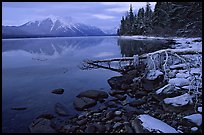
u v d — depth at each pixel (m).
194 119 8.78
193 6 46.97
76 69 22.94
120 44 57.94
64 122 9.56
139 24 97.69
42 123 9.12
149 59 17.06
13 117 10.32
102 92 12.91
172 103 10.24
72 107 11.42
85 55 36.19
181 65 17.00
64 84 16.59
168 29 60.81
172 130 8.00
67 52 43.06
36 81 17.83
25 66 25.89
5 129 9.05
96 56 33.72
